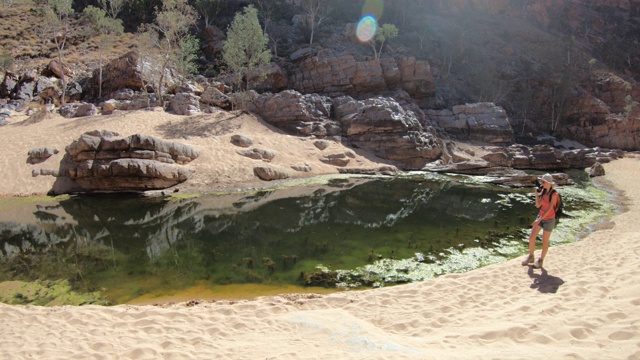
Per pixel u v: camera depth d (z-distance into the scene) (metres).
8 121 25.52
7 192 16.62
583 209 14.51
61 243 10.91
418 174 23.56
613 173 24.53
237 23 29.81
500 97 42.38
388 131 26.06
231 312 5.67
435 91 38.62
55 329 5.05
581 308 4.57
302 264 9.07
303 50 39.44
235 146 22.19
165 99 29.12
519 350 3.45
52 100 29.73
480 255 9.58
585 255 7.79
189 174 18.42
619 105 46.56
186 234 11.66
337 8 52.75
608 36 64.50
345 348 3.91
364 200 16.34
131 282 8.10
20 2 45.56
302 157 23.27
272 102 27.81
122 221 13.16
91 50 38.66
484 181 21.19
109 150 17.19
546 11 64.50
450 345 3.88
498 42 53.44
